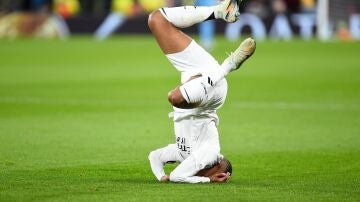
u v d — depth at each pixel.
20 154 19.11
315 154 19.70
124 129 23.81
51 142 21.09
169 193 14.02
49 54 51.72
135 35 65.88
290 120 26.16
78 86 35.56
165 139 22.05
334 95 32.88
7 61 47.28
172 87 35.53
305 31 63.50
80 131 23.25
